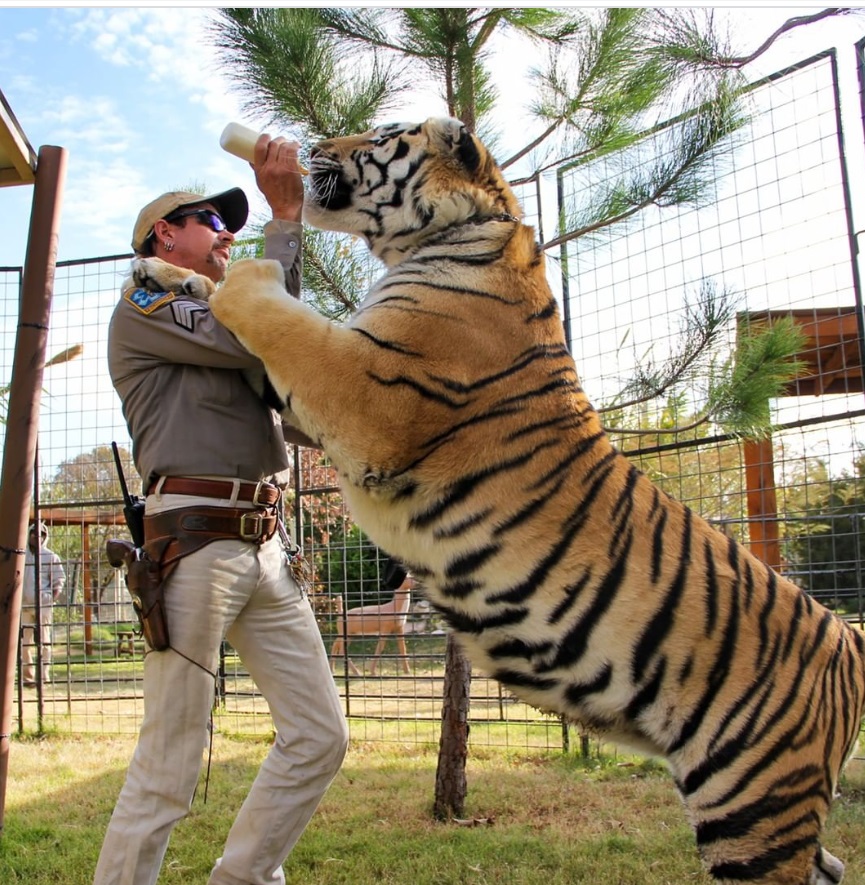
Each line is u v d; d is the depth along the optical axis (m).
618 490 2.86
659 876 3.73
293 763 3.04
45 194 4.57
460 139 3.26
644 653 2.70
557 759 6.04
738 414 5.18
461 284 2.92
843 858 3.90
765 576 2.94
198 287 3.09
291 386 2.76
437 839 4.29
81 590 9.88
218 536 2.86
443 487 2.78
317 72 4.72
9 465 4.44
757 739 2.68
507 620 2.78
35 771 5.89
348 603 9.36
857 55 5.39
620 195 5.13
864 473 6.20
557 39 5.03
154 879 2.76
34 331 4.52
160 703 2.78
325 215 3.47
